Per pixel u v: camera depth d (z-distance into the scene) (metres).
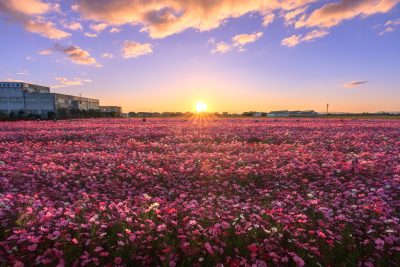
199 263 4.49
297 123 38.38
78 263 4.33
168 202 7.13
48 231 5.01
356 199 7.05
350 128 28.00
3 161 11.30
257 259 4.48
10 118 60.44
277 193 7.96
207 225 5.59
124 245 4.82
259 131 25.89
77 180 8.92
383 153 12.03
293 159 11.85
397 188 7.52
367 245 4.95
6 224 5.27
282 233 5.24
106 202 6.83
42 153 13.95
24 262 4.27
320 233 4.84
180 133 24.64
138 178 9.58
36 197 6.81
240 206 6.59
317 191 7.86
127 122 45.78
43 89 107.56
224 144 17.66
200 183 9.12
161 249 4.77
